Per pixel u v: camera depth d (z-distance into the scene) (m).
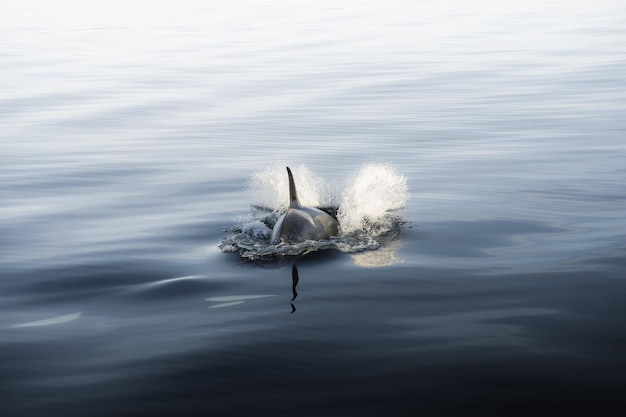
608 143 16.47
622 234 10.40
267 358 6.79
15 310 8.26
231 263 9.62
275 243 10.13
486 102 22.23
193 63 32.38
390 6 56.19
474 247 10.05
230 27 45.56
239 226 11.36
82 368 6.72
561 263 9.27
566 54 31.16
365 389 6.16
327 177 14.62
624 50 31.42
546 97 22.53
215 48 36.88
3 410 6.00
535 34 38.28
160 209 12.56
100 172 15.45
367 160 15.93
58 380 6.50
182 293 8.59
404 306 8.01
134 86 27.28
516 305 7.94
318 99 23.80
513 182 13.58
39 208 12.80
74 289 8.88
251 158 16.50
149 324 7.71
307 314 7.83
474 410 5.81
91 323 7.80
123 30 45.50
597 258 9.39
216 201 12.99
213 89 26.28
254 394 6.14
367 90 25.09
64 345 7.25
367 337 7.21
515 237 10.46
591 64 28.34
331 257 9.69
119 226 11.59
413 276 8.95
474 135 17.97
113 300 8.47
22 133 19.80
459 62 30.36
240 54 34.56
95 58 34.47
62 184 14.50
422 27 43.09
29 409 6.00
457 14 49.59
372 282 8.77
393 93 24.39
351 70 29.34
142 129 20.12
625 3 53.28
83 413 5.93
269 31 43.03
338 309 7.96
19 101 24.62
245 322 7.66
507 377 6.30
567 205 12.04
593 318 7.51
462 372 6.41
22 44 39.59
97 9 59.25
